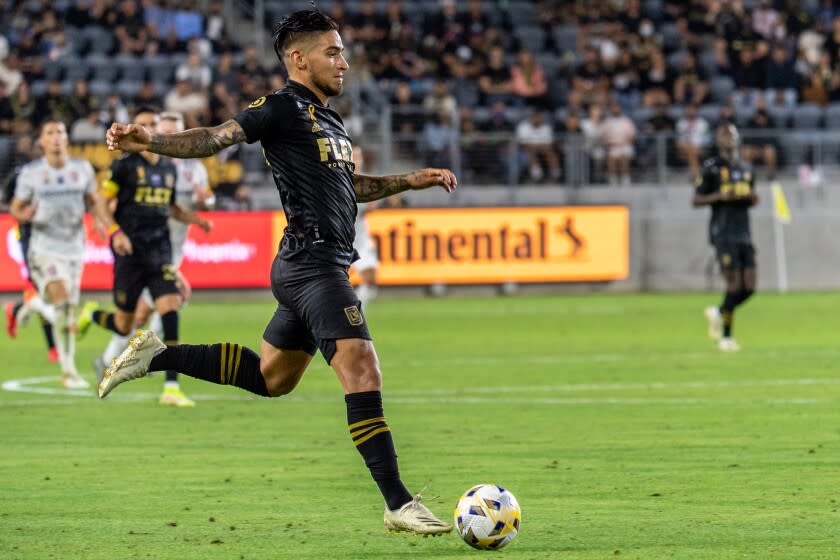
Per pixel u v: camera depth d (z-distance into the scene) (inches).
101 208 1582.2
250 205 3410.4
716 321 2294.5
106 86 3821.4
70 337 1808.6
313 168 832.9
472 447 1262.3
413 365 2053.4
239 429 1405.0
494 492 824.3
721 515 929.5
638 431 1363.2
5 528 899.4
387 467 812.6
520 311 3125.0
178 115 1658.5
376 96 3922.2
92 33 4018.2
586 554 808.3
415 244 3476.9
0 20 4025.6
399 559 800.3
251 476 1114.1
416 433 1358.3
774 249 3796.8
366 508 972.6
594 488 1041.5
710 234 2269.9
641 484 1057.5
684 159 3804.1
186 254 3309.5
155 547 837.8
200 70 3742.6
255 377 888.3
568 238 3582.7
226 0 4318.4
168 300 1585.9
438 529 799.7
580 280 3595.0
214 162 3388.3
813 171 3875.5
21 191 1752.0
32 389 1782.7
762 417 1461.6
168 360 886.4
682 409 1535.4
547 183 3722.9
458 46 4173.2
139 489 1052.5
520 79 4062.5
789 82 4266.7
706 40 4461.1
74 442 1311.5
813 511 941.8
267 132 824.3
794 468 1130.0
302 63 850.8
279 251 855.7
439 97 3814.0
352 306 827.4
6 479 1099.3
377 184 901.8
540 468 1139.9
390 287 3479.3
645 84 4175.7
